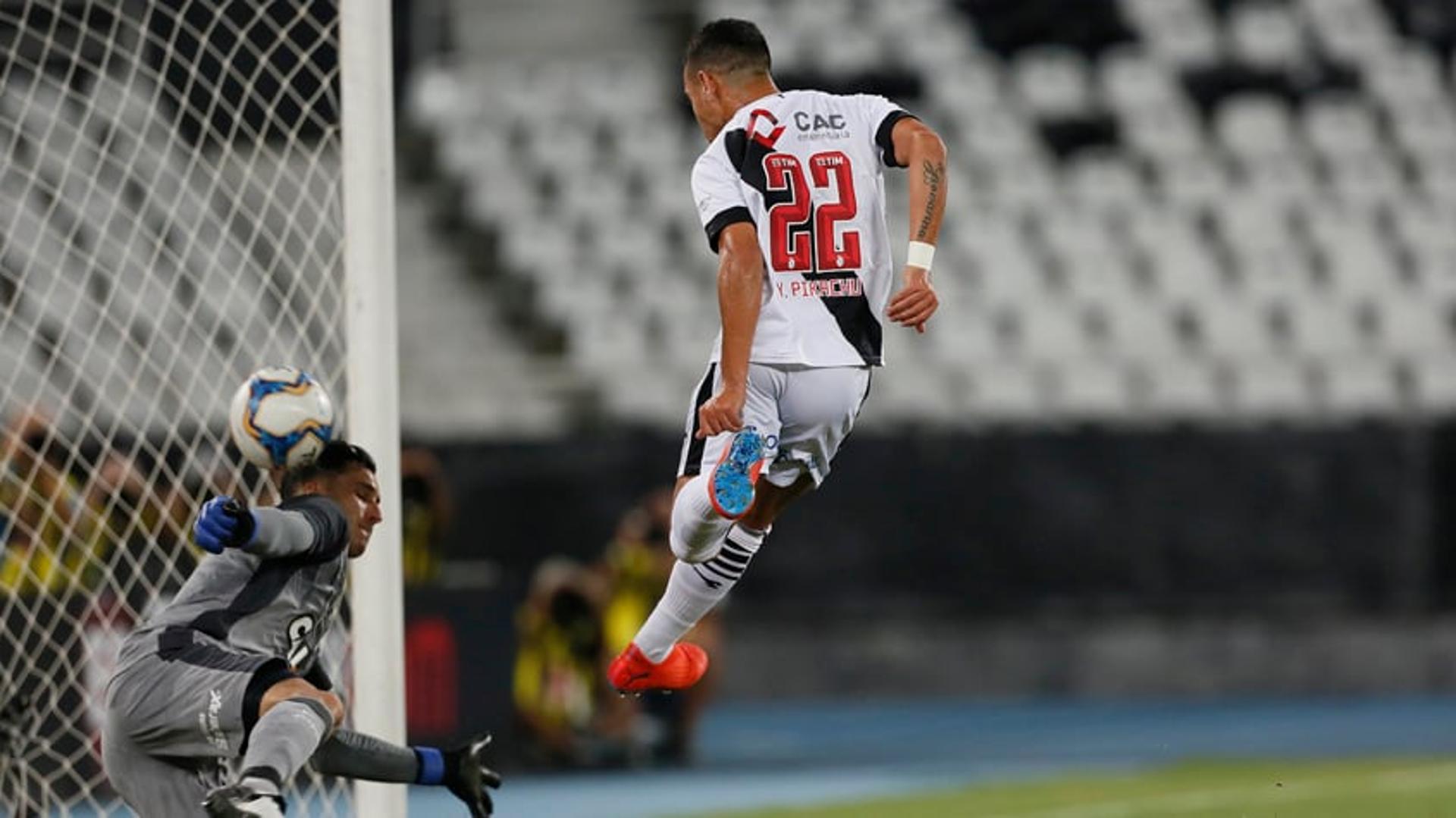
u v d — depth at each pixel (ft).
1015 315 201.26
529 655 148.77
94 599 80.33
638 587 150.30
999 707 183.73
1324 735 162.40
